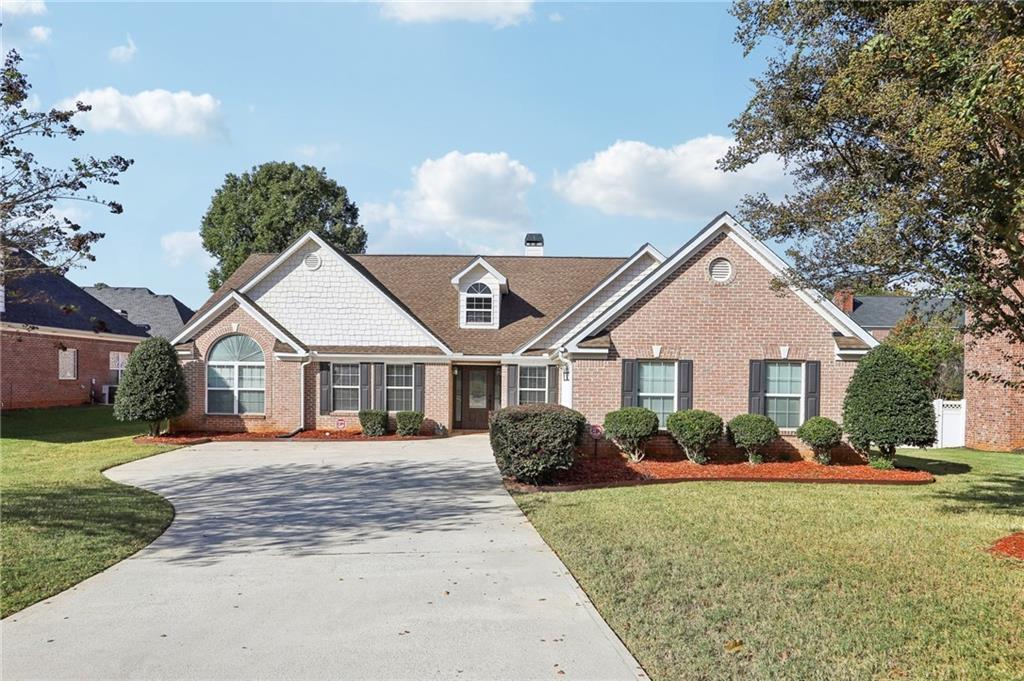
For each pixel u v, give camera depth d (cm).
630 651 571
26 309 2925
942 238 838
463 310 2578
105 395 3512
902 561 802
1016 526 982
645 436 1584
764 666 536
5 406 2784
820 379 1695
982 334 878
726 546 869
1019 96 650
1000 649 565
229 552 887
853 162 1026
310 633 608
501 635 604
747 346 1703
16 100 1031
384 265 2950
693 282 1705
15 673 527
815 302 1667
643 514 1067
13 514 1066
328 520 1082
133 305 4547
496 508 1174
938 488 1356
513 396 2412
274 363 2350
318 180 5109
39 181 1036
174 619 643
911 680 514
